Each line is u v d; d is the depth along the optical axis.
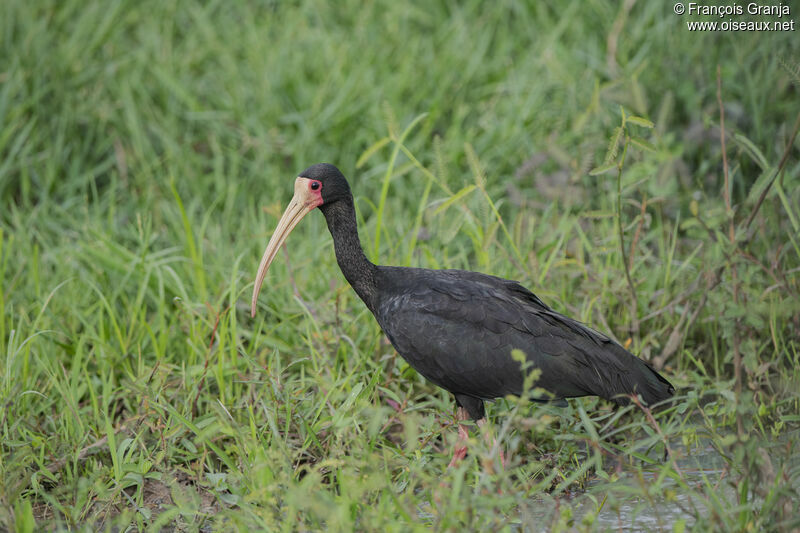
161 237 14.30
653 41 16.66
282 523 7.91
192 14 20.22
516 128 16.03
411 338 10.00
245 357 10.34
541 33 18.95
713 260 11.94
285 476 8.24
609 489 8.40
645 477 9.74
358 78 17.31
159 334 11.95
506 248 13.27
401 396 10.91
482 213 12.07
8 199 15.36
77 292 12.62
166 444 9.65
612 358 9.72
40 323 11.81
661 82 15.52
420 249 12.69
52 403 10.71
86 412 10.69
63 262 13.27
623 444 10.01
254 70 18.00
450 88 17.31
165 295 12.71
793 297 10.36
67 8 19.23
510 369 9.66
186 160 15.89
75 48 18.00
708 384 11.28
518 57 18.44
